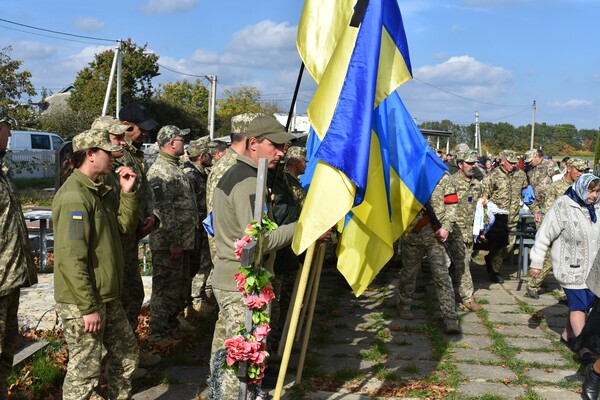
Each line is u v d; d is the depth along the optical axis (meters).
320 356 6.36
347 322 7.69
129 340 4.38
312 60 5.14
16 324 4.45
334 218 4.21
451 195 7.20
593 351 5.43
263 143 4.17
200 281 7.75
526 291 9.64
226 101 64.50
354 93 4.25
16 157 28.25
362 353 6.41
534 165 14.31
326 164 4.27
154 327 6.13
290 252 5.03
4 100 28.30
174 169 6.21
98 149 4.08
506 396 5.36
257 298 3.75
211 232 5.42
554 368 6.10
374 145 4.87
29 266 4.37
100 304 4.09
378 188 4.83
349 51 4.36
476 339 7.05
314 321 7.67
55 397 4.98
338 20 5.16
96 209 4.11
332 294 9.20
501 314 8.23
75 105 45.78
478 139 51.28
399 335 7.18
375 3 4.31
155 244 6.11
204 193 7.74
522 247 9.92
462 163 8.93
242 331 3.85
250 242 3.68
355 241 4.99
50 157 29.94
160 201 5.98
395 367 6.07
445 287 7.23
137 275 5.44
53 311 7.18
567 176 9.14
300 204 6.26
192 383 5.47
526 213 11.65
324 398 5.23
